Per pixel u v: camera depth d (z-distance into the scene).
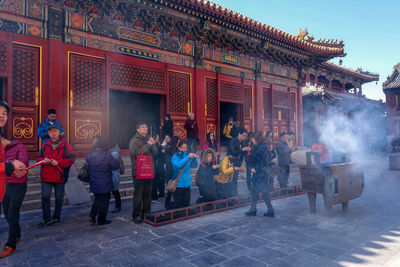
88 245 4.23
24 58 9.09
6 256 3.82
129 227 5.18
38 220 5.66
